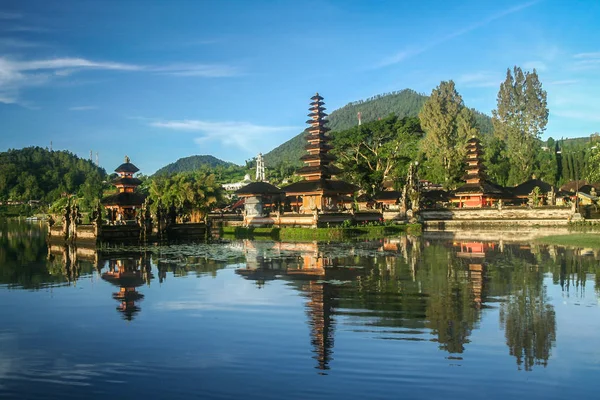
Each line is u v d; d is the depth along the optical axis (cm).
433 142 13725
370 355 1534
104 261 3941
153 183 9381
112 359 1545
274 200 8769
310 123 8294
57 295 2506
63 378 1405
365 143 12156
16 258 4303
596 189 11206
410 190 8712
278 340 1689
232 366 1466
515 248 4353
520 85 13088
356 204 9350
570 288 2488
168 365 1487
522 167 12738
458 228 7900
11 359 1556
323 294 2402
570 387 1302
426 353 1548
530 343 1634
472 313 2006
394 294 2383
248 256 4103
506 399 1241
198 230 6575
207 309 2131
